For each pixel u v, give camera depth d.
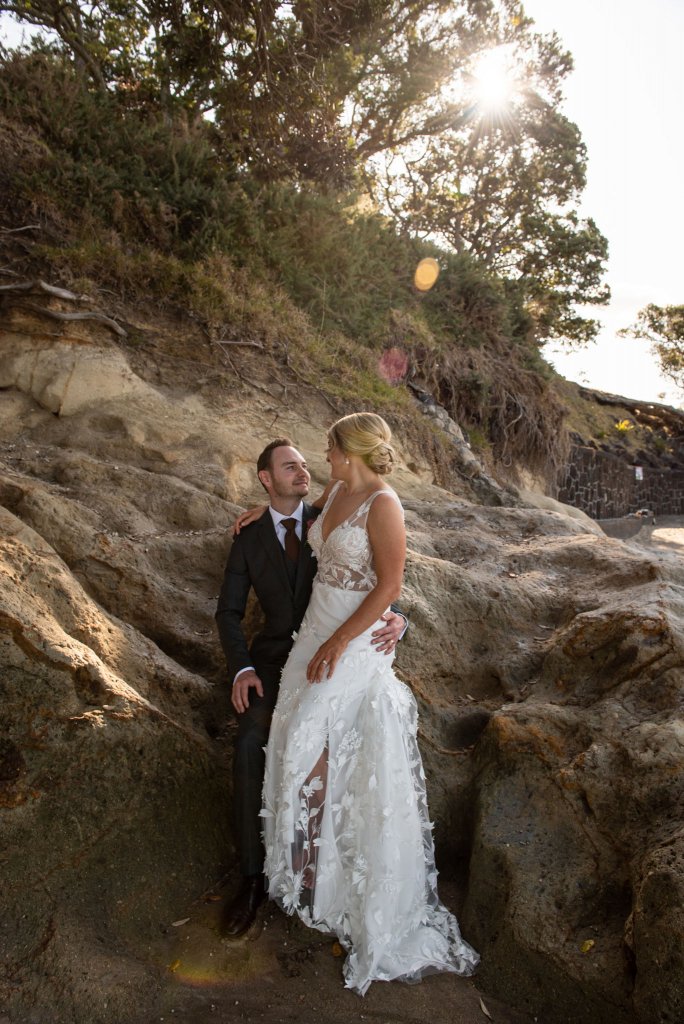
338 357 9.91
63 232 8.16
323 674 2.90
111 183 8.95
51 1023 2.38
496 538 5.21
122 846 2.83
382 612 2.91
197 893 2.93
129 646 3.46
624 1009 2.45
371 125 18.19
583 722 3.16
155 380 7.46
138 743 2.94
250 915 2.80
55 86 9.82
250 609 4.08
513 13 18.95
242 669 3.16
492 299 14.59
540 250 28.45
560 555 4.59
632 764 2.93
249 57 10.40
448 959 2.76
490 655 3.81
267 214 10.87
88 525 4.25
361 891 2.71
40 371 6.89
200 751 3.16
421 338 12.35
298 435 7.77
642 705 3.17
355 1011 2.54
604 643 3.46
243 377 8.05
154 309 8.05
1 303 7.13
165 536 4.52
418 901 2.86
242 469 6.40
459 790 3.30
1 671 2.81
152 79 12.56
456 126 20.17
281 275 10.48
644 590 3.79
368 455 3.04
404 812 2.81
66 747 2.80
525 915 2.72
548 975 2.61
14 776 2.72
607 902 2.73
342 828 2.83
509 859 2.89
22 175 8.16
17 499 4.12
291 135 11.03
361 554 2.97
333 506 3.12
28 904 2.61
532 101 22.72
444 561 4.20
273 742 2.92
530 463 14.76
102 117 9.95
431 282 14.02
